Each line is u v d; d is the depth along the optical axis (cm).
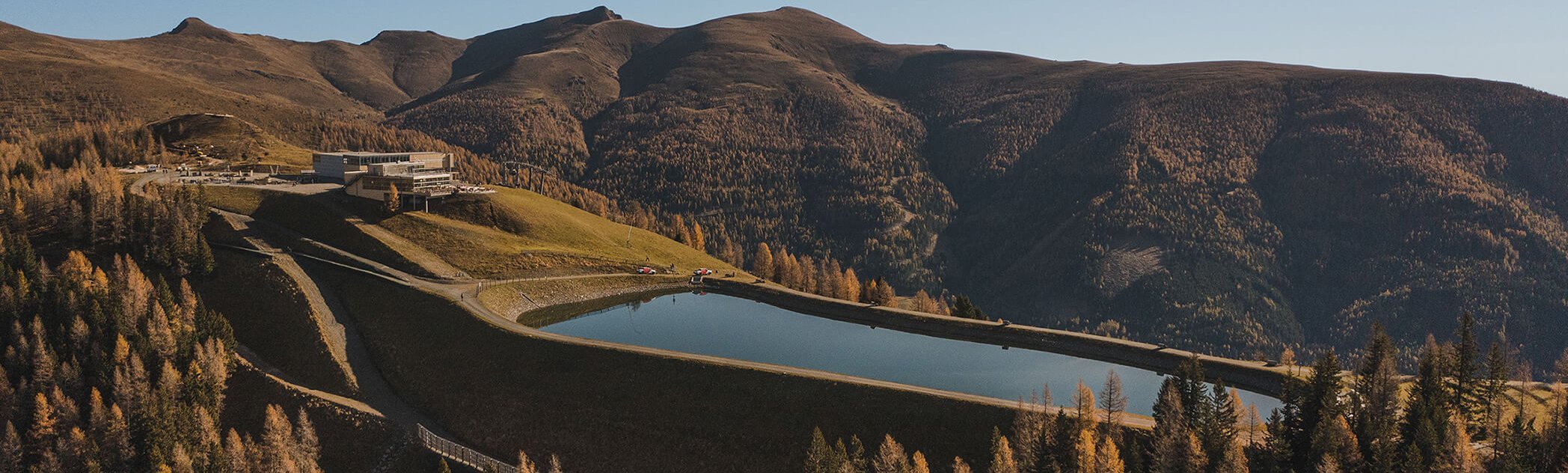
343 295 18500
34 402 13938
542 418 14262
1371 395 12381
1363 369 13238
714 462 12962
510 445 13988
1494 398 12938
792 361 15838
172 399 14025
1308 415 11712
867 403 13025
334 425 14312
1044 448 10925
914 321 18900
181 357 15012
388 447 13888
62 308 15800
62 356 14938
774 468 12650
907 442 12412
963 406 12556
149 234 18762
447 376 15600
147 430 13150
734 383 13900
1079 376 15150
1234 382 14988
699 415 13600
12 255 17338
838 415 13000
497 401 14775
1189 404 11956
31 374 14675
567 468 13438
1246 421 12469
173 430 13312
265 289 18012
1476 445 11969
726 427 13325
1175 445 10919
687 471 12962
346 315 17862
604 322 18812
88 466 12775
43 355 14400
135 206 19375
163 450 13000
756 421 13275
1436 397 12338
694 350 16575
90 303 15950
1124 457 11281
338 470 13662
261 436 14375
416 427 14188
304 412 13575
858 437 12638
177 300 17300
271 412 13138
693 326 18650
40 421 13375
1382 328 13625
